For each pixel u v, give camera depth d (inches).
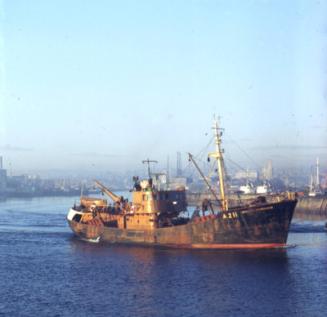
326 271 3144.7
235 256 3599.9
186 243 3941.9
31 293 2775.6
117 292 2763.3
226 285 2859.3
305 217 7495.1
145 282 2965.1
